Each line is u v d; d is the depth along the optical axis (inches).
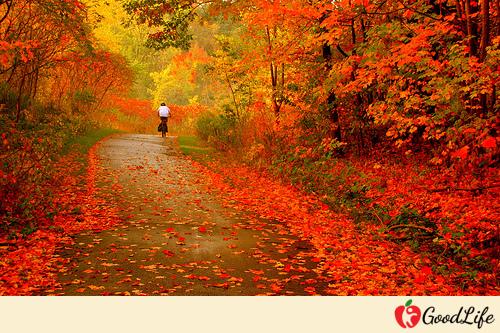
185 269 264.4
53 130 625.3
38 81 782.5
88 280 240.7
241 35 727.1
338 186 472.1
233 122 844.6
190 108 1489.9
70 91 935.7
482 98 388.5
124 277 246.8
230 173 629.3
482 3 378.9
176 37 746.2
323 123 642.2
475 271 267.7
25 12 559.2
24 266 252.1
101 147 753.6
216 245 316.8
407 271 281.0
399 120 454.9
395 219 363.3
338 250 321.1
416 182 479.8
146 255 285.9
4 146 384.8
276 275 262.7
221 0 676.1
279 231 363.9
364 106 639.8
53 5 487.8
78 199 420.5
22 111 595.8
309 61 621.9
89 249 292.0
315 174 514.3
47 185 442.6
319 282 255.4
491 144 350.0
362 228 381.1
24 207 329.7
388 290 243.3
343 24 501.0
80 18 568.4
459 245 308.2
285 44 633.0
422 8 419.8
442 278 269.3
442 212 378.9
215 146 860.6
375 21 543.8
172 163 671.8
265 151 663.1
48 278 239.5
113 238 318.0
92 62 882.1
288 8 477.7
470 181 429.4
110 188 480.4
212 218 394.9
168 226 359.6
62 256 276.7
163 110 1030.4
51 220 343.3
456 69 373.1
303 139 636.7
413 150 625.3
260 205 455.8
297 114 648.4
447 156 494.3
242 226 373.1
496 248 291.6
